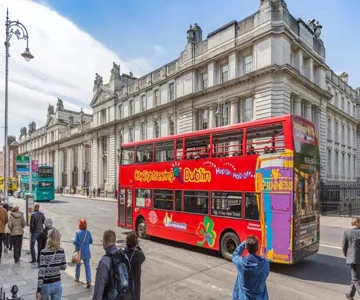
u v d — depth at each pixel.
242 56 27.59
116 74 49.00
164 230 12.37
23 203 36.53
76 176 66.75
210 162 10.59
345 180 40.75
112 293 3.70
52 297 4.75
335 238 14.02
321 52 31.81
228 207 9.84
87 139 58.78
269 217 8.56
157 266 9.27
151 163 13.46
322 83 32.31
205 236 10.54
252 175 9.16
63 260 4.88
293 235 8.07
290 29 26.08
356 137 47.84
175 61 35.84
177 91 34.84
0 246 9.51
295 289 7.28
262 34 24.92
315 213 9.34
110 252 3.91
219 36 29.14
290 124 8.41
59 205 32.94
